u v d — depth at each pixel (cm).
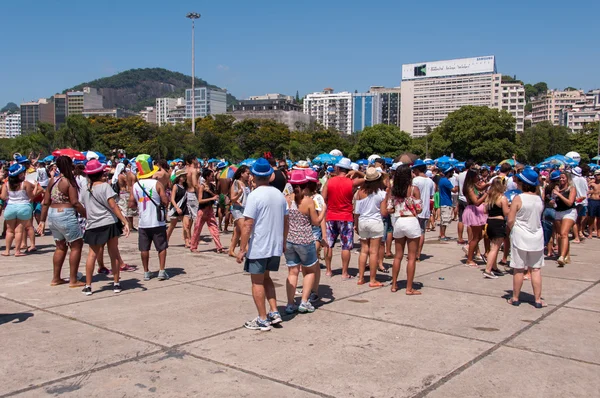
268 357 491
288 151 8250
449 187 1296
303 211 634
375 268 784
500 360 486
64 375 446
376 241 780
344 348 517
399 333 565
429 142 10619
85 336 547
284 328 582
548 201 1013
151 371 457
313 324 597
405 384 432
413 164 1005
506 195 813
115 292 736
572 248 1192
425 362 480
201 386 427
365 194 778
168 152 6159
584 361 485
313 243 645
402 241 743
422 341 539
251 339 543
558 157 1786
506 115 8756
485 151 8450
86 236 720
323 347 520
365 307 671
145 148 6312
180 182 1129
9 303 673
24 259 981
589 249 1175
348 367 468
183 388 423
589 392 417
